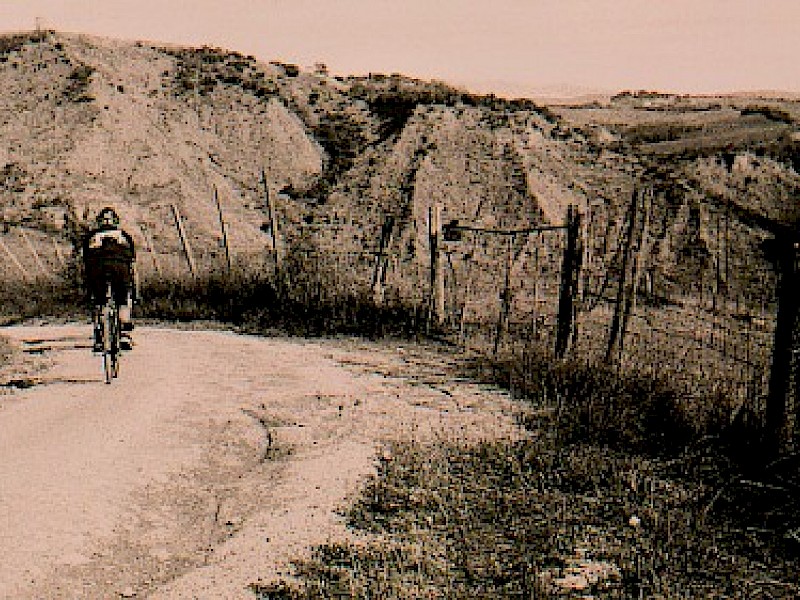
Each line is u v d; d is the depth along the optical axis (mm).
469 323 16797
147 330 16656
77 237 21969
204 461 7793
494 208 53094
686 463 7535
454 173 56344
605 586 5293
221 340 15070
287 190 58250
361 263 22875
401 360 13125
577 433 8484
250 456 8023
